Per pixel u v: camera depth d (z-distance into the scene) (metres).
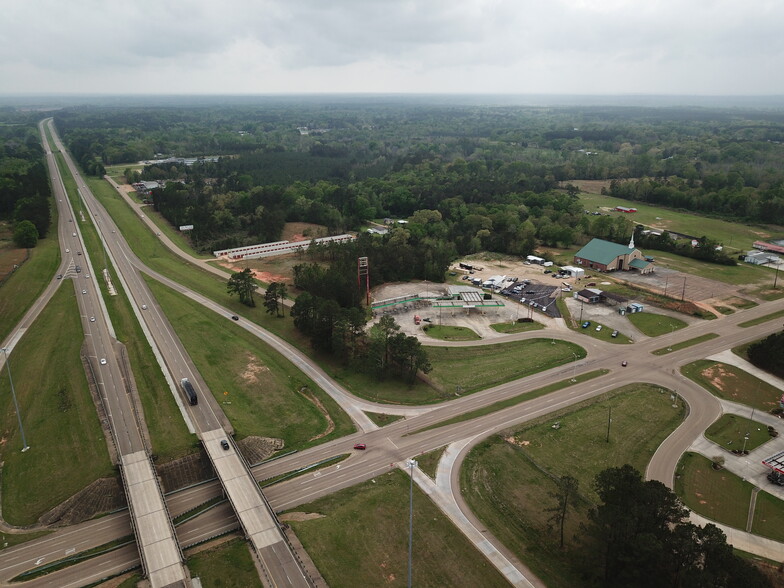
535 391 125.56
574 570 76.31
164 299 173.50
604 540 73.19
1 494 93.12
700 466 100.00
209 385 123.56
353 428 111.88
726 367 135.88
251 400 119.75
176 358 135.12
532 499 91.06
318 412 117.75
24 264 193.62
